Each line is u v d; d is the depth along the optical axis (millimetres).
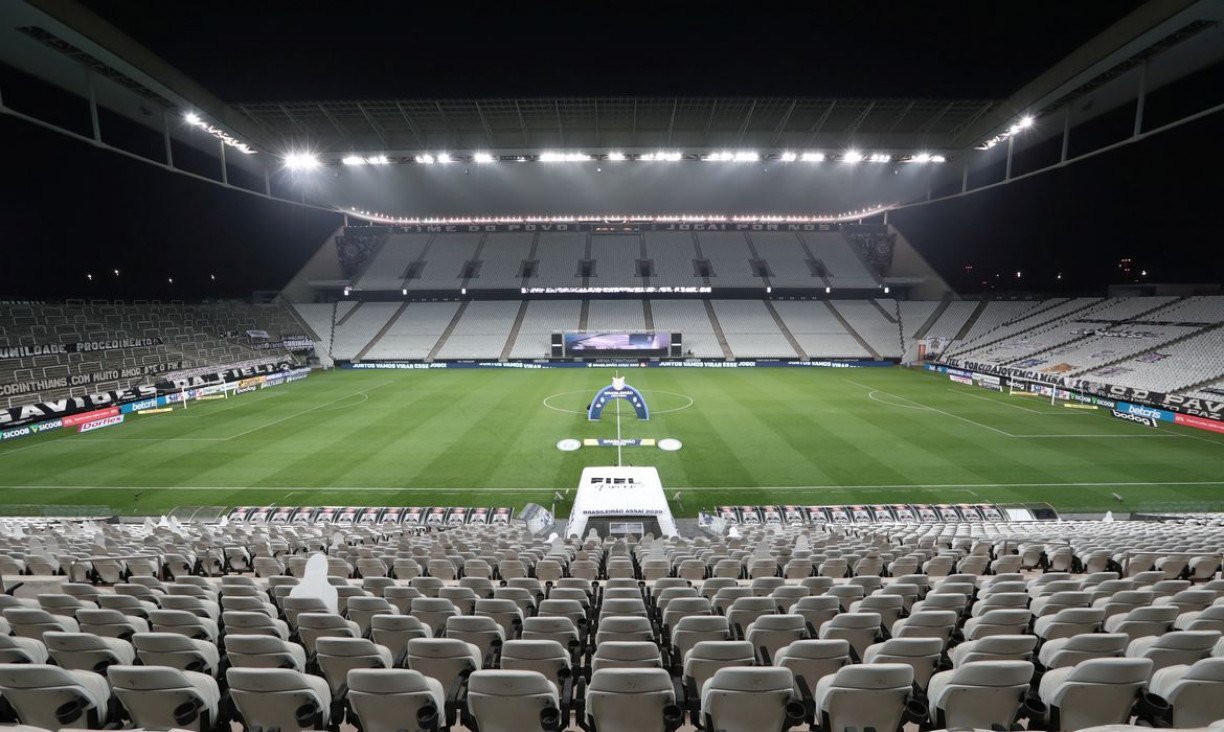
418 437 27266
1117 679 3852
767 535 14266
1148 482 20688
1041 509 18047
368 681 3994
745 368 51344
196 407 34719
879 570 10398
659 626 6770
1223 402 26984
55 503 19391
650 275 63125
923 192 53844
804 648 4605
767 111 34562
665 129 37656
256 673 3939
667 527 16703
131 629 5758
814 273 63375
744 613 6457
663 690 4035
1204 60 24594
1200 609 6586
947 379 44844
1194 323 36406
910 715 4227
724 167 66750
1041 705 4297
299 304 60250
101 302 41094
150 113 30938
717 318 60031
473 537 14117
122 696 4035
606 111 34875
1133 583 7496
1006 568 10625
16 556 10523
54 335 35344
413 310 61094
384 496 20047
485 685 3947
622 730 4180
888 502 19328
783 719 4098
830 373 48281
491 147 37625
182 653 4859
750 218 68188
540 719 4004
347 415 32125
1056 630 5555
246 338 47969
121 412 31656
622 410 32938
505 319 59938
